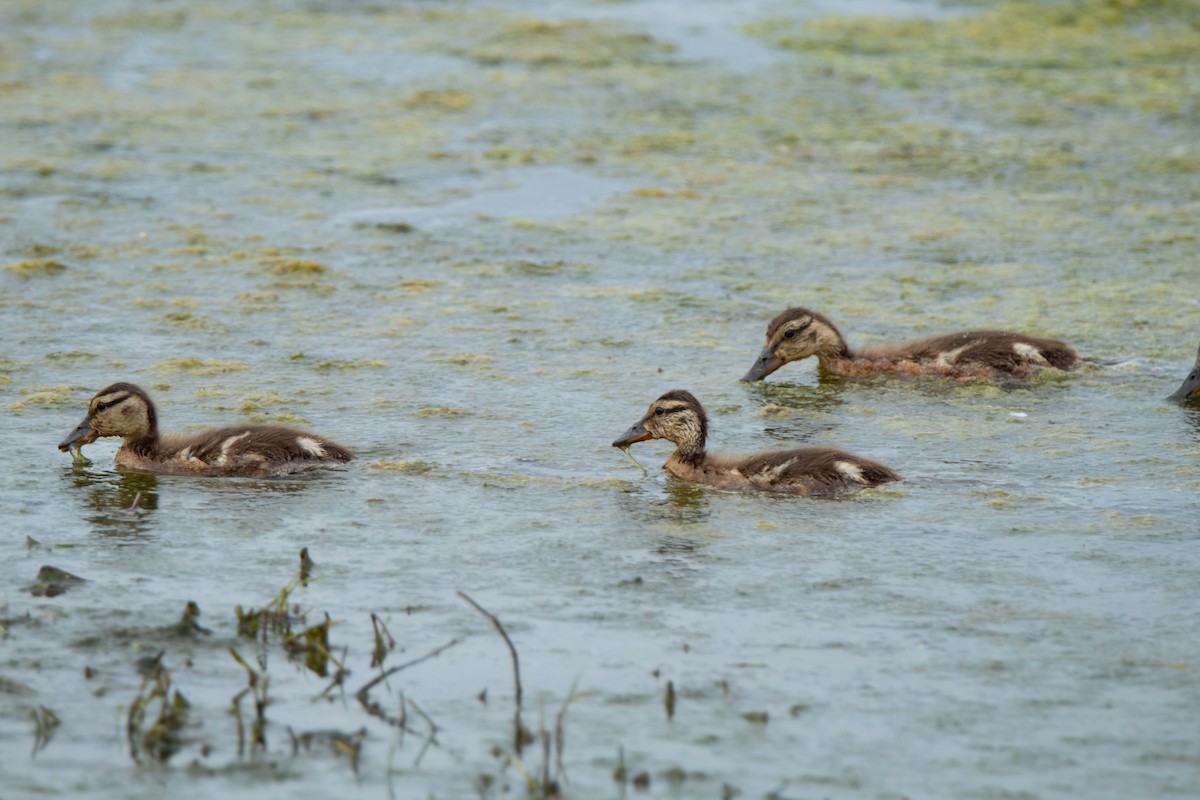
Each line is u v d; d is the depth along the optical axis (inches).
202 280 784.9
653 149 1045.2
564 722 360.5
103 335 698.2
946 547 470.3
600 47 1293.1
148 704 366.3
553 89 1182.9
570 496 519.2
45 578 436.1
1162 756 345.1
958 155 1030.4
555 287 788.0
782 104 1143.6
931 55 1268.5
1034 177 987.3
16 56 1258.0
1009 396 641.6
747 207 930.7
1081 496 516.4
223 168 990.4
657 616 418.9
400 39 1336.1
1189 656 393.4
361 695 372.8
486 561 457.7
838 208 928.9
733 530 486.9
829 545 472.7
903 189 966.4
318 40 1337.4
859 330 724.0
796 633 407.8
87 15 1414.9
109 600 423.8
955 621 415.2
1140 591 435.2
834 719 362.0
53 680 378.0
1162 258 830.5
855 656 394.3
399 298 765.9
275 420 594.6
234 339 698.2
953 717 362.6
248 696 372.5
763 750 347.9
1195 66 1234.6
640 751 347.6
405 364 667.4
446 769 340.5
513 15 1419.8
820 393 652.7
